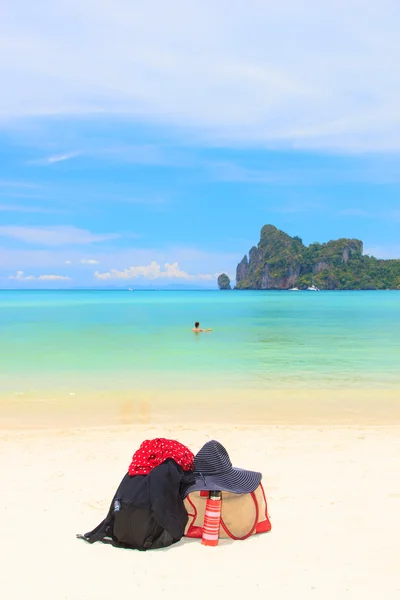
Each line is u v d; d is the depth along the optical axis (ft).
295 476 22.26
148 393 43.45
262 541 15.79
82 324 123.85
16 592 12.71
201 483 16.01
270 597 12.36
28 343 81.05
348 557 14.57
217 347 76.69
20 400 40.73
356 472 22.82
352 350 73.05
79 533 16.46
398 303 290.76
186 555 14.83
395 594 12.46
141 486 15.70
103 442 28.55
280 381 48.91
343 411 37.42
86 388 45.65
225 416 35.94
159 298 417.49
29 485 21.17
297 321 136.77
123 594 12.55
